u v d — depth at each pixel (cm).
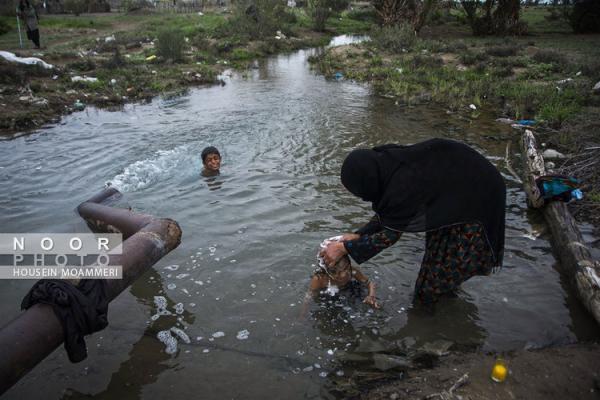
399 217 319
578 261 409
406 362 328
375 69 1464
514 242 483
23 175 654
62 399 305
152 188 606
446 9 3036
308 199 574
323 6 2792
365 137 809
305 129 856
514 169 676
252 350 344
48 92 1109
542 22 2798
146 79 1304
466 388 297
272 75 1484
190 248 471
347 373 322
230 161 700
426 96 1121
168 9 3419
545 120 876
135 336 359
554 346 343
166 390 309
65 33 2203
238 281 421
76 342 293
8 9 2577
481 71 1376
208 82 1344
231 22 2297
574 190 519
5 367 256
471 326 365
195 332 362
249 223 518
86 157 722
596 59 1373
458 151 323
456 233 326
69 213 541
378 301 395
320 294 401
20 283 419
